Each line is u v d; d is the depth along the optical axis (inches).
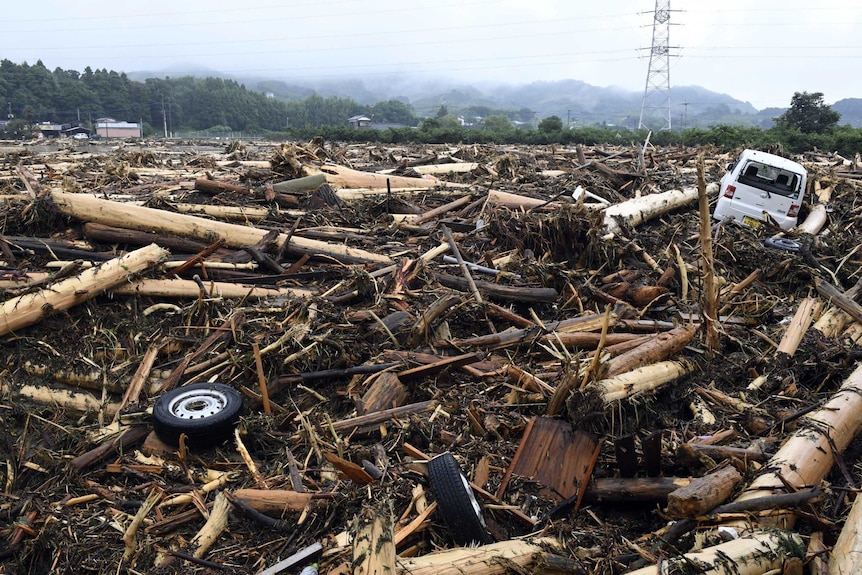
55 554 191.8
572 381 231.6
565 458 219.3
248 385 269.4
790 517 189.8
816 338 317.1
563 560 173.9
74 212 351.9
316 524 197.8
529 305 352.5
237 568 184.2
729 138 1402.6
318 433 240.2
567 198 544.7
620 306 344.8
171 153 1035.3
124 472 225.6
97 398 270.8
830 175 683.4
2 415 255.0
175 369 274.5
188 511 207.8
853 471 224.4
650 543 188.5
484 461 215.5
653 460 207.0
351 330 297.6
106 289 303.6
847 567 170.6
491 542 184.4
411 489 203.0
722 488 189.6
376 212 487.2
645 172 713.6
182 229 359.6
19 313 279.4
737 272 423.5
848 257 434.6
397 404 262.5
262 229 395.5
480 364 283.7
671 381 260.4
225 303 313.4
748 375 292.4
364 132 1736.0
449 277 360.8
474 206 505.4
